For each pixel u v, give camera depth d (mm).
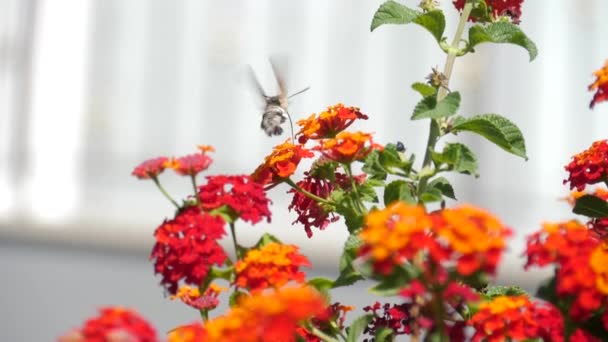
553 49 12438
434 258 3367
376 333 4438
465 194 12188
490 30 4504
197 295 4328
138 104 12422
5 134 12375
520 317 3883
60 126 12398
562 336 3869
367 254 3418
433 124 4477
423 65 12195
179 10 12391
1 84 12492
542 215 12266
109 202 11984
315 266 10797
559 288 3631
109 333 3238
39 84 12500
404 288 3555
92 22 12547
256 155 12188
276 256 3961
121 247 11273
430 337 3678
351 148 4363
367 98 12180
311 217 4895
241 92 12242
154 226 11422
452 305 3738
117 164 12250
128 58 12469
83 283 11094
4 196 12023
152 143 12359
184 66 12383
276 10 12281
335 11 12234
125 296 10914
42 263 11227
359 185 4695
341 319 4582
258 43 12281
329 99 12180
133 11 12469
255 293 3934
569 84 12445
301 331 4434
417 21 4594
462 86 12297
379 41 12203
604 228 4512
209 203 4129
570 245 3635
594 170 4605
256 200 4176
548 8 12438
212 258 3979
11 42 12547
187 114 12328
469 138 12188
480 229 3383
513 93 12375
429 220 3371
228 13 12320
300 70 12172
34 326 10789
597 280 3541
